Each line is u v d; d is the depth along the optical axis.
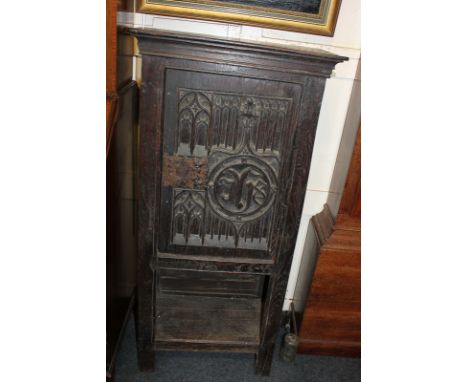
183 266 1.18
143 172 1.04
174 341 1.30
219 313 1.36
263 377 1.41
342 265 1.31
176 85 0.97
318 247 1.33
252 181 1.08
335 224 1.29
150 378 1.36
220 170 1.07
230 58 0.93
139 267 1.17
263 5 1.19
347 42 1.25
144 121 0.99
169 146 1.03
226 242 1.16
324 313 1.41
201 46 0.91
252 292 1.38
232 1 1.18
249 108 1.00
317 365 1.48
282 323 1.71
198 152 1.04
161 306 1.34
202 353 1.50
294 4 1.19
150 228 1.12
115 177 1.17
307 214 1.52
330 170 1.43
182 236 1.15
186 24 1.22
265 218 1.13
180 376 1.38
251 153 1.05
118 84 1.08
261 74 0.96
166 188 1.08
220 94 0.98
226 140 1.03
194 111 1.00
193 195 1.09
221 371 1.42
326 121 1.35
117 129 1.14
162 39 0.89
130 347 1.48
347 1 1.20
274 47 0.90
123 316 1.43
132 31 0.88
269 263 1.18
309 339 1.48
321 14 1.20
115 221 1.22
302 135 1.02
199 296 1.38
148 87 0.95
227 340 1.31
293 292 1.68
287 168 1.06
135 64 1.31
